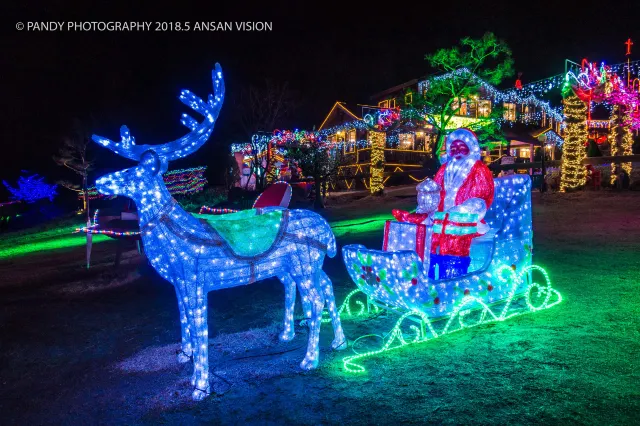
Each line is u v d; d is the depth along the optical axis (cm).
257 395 391
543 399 341
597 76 1698
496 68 2131
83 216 2656
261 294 733
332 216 1800
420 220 534
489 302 519
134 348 538
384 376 405
